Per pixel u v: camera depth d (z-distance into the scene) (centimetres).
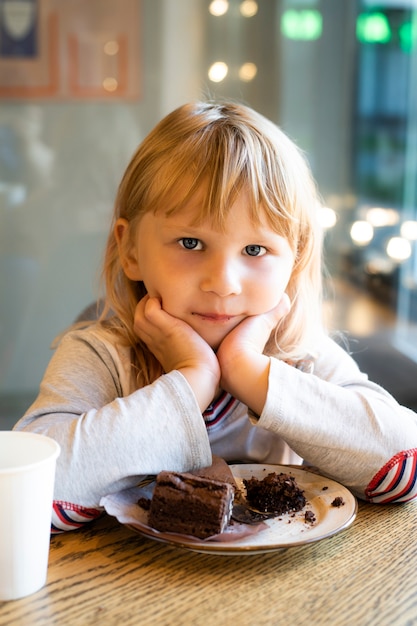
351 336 248
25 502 61
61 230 229
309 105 251
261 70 241
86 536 69
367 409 78
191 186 78
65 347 87
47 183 226
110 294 91
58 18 220
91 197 229
